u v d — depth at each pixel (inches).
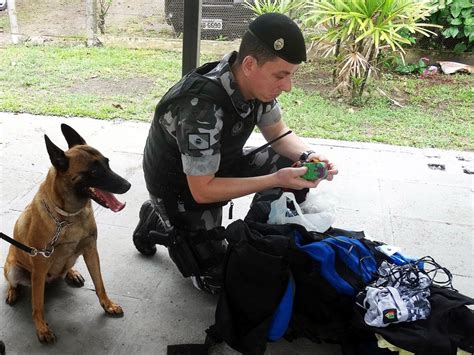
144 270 109.7
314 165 87.8
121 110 190.5
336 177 150.6
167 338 92.9
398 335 79.4
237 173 103.5
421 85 238.1
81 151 84.8
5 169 143.5
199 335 93.9
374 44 207.6
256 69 79.4
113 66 239.8
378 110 208.1
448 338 78.5
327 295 87.4
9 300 98.4
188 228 98.0
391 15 198.2
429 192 145.0
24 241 89.6
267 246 84.0
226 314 87.4
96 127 175.3
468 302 82.1
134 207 131.5
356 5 197.5
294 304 90.6
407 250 119.9
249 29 79.5
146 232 109.7
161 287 105.2
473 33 248.1
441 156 168.1
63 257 91.0
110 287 104.3
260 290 84.7
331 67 239.3
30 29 283.6
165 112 86.5
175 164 91.1
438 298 84.2
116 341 91.5
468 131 188.9
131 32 276.5
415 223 130.4
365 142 176.9
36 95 200.7
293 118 194.5
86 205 89.4
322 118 196.1
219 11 244.8
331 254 86.4
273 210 94.2
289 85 82.4
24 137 163.3
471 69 251.1
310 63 251.4
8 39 273.0
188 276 101.0
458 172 157.2
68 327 93.9
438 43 261.4
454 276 111.5
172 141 88.4
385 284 86.7
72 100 197.5
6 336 91.5
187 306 100.5
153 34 275.1
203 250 97.8
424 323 81.1
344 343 88.3
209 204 97.0
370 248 94.0
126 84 219.0
